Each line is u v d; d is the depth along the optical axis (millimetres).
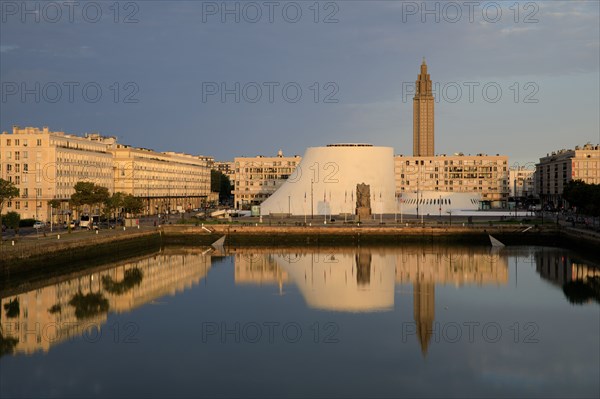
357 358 66438
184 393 57031
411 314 84875
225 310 87375
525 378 60812
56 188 192500
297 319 82188
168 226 183875
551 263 134000
